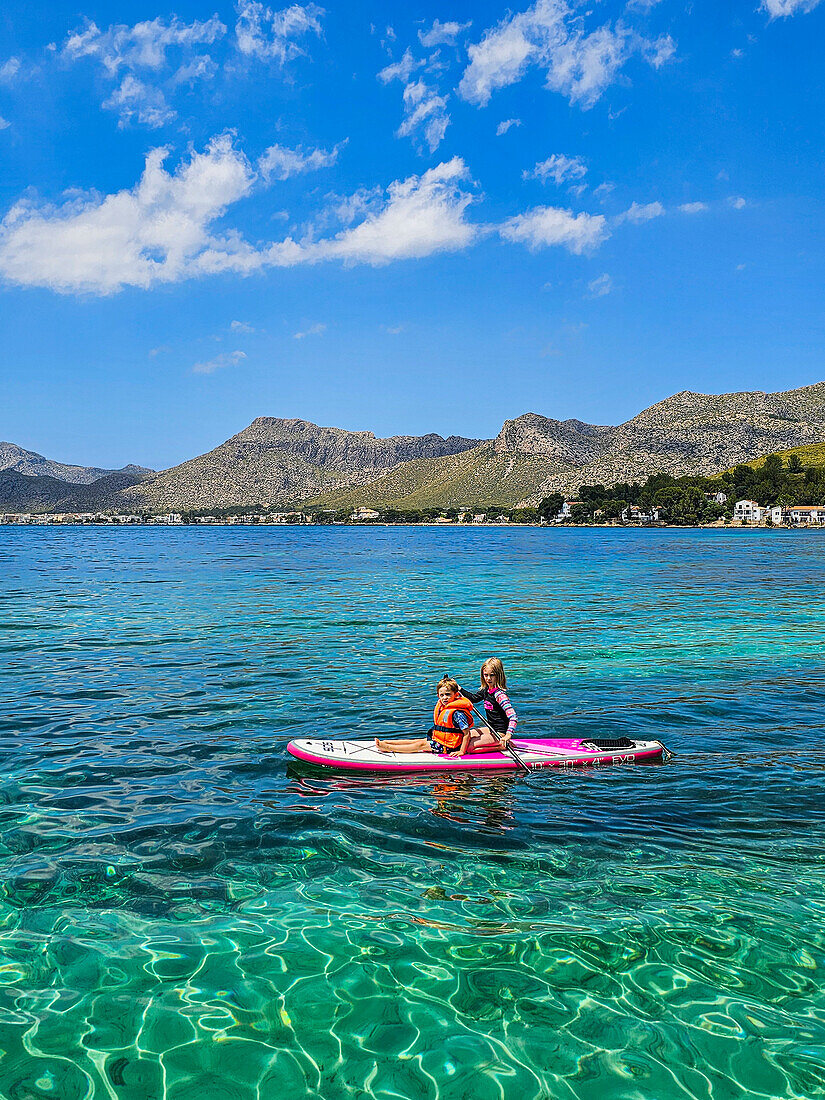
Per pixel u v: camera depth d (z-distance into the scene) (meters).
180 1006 4.90
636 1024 4.76
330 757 9.68
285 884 6.54
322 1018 4.81
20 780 9.10
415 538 142.25
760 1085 4.26
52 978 5.17
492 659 10.37
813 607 28.16
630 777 9.42
